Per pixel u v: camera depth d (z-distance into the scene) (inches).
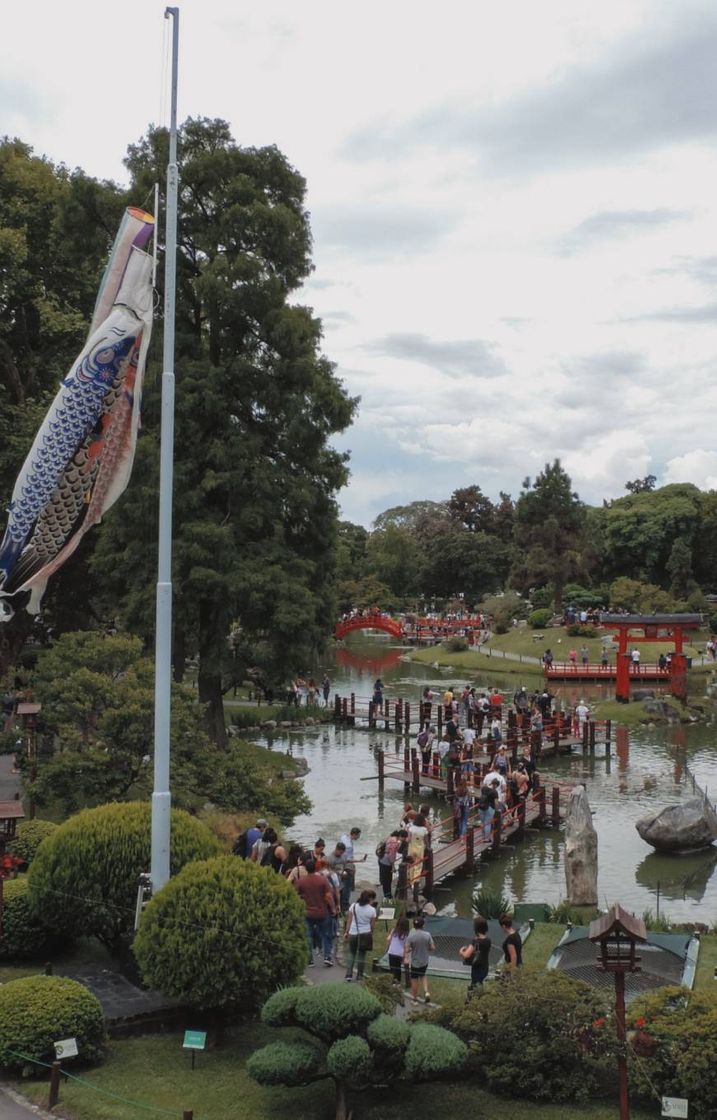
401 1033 453.4
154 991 574.9
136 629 1306.6
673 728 1968.5
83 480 621.9
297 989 465.4
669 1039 467.5
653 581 4124.0
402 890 866.1
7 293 1604.3
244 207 1305.4
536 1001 491.2
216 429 1355.8
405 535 4835.1
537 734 1601.9
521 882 1012.5
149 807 651.5
